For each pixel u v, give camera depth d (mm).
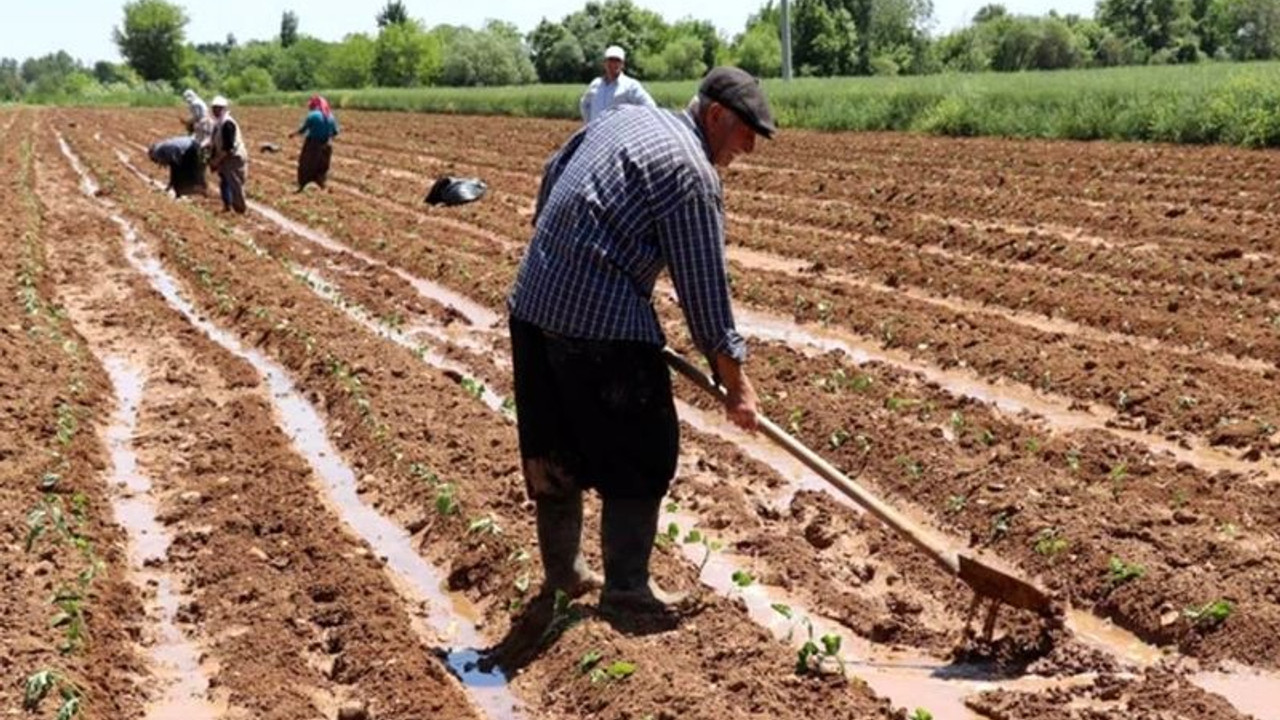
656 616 6633
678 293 6016
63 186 27797
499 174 28312
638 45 91625
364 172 29547
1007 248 16078
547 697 6102
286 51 139875
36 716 5695
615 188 5953
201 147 24703
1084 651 6445
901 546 7777
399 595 7152
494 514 8172
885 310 13375
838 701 5852
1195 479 8562
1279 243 15000
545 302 6086
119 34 130125
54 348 12375
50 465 9062
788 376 11305
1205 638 6555
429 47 112938
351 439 10008
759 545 7809
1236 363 11375
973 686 6242
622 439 6223
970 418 9938
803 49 78250
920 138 29484
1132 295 13477
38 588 7031
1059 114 27172
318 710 5984
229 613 6977
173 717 6027
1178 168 21312
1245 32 74562
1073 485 8453
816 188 22500
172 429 10391
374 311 14656
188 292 15859
